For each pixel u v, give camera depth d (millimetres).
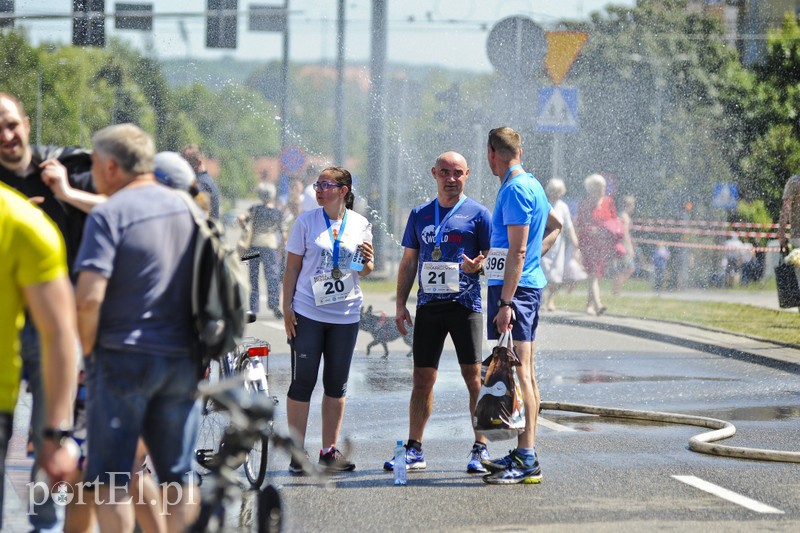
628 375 38812
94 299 14383
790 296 44250
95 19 68812
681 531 19766
